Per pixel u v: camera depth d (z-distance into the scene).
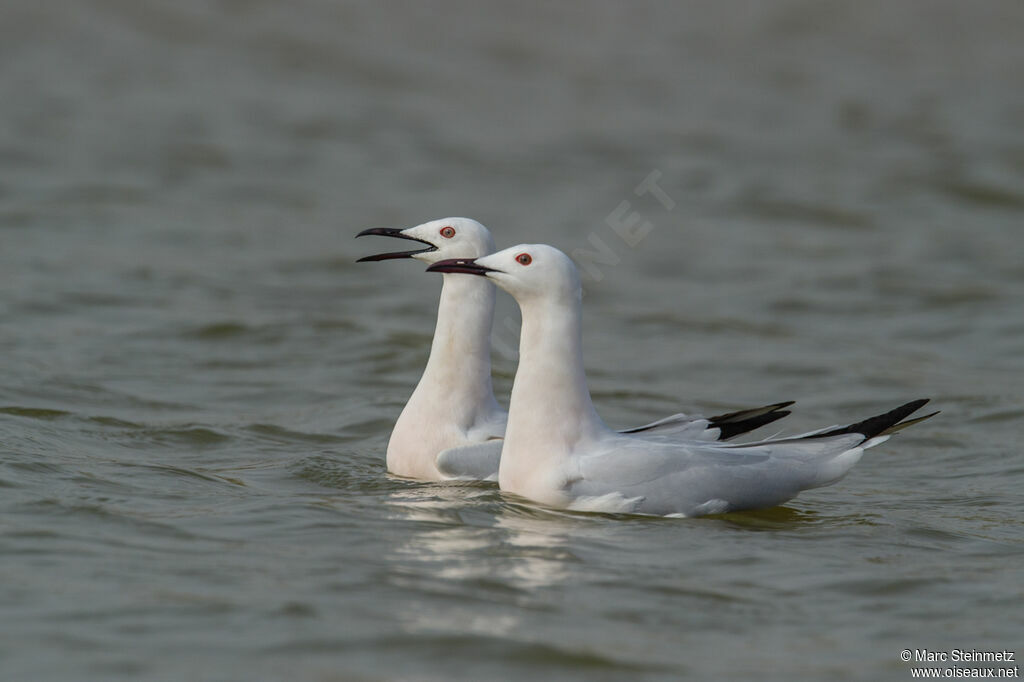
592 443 10.51
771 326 19.95
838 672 7.02
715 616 7.84
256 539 9.07
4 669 6.67
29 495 9.91
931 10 49.59
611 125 36.31
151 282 20.70
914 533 9.95
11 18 42.81
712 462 10.34
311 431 13.53
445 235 11.83
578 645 7.25
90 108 34.97
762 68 43.09
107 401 14.01
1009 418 14.75
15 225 24.03
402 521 9.72
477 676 6.81
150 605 7.61
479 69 41.47
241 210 26.80
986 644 7.46
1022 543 9.70
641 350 18.39
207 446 12.59
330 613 7.57
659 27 46.81
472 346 11.72
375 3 46.66
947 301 21.38
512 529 9.58
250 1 45.84
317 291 21.16
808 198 29.30
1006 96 40.91
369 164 31.45
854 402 15.71
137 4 44.84
